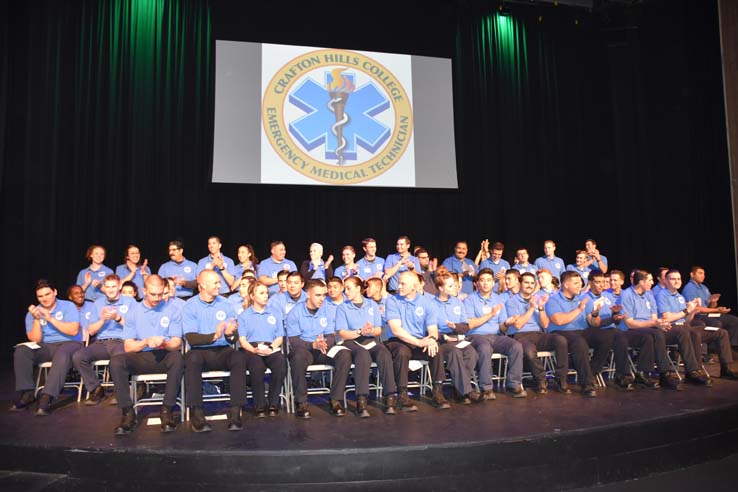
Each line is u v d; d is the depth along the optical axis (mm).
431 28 7328
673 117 7906
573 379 4762
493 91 7734
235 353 3451
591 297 4680
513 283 4633
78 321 4184
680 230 7809
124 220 6406
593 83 8008
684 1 7836
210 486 2783
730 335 5340
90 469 2852
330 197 7102
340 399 3611
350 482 2795
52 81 6324
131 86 6512
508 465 2945
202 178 6617
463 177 7469
